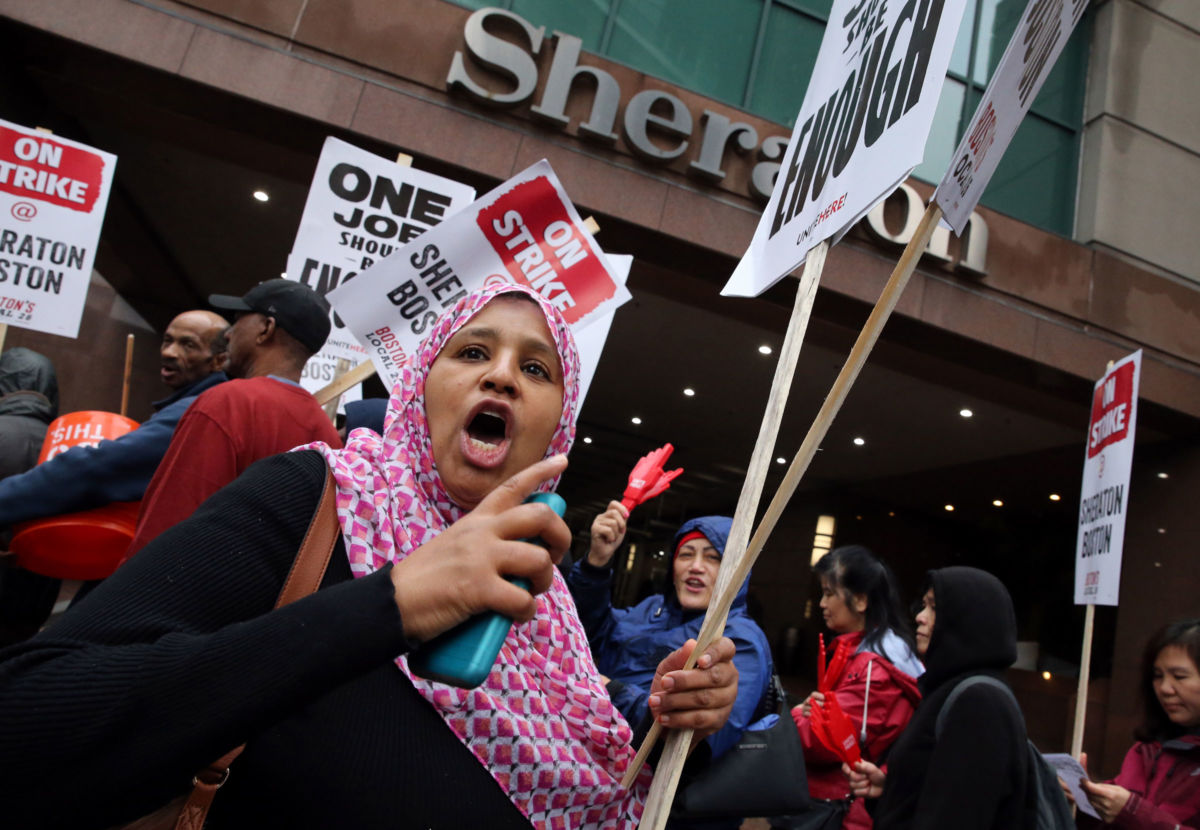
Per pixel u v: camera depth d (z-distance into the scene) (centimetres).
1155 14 938
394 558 86
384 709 81
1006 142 85
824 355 880
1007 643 190
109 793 57
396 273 239
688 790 166
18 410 280
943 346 795
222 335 282
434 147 649
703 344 933
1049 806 177
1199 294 865
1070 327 803
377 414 259
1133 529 930
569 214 242
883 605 300
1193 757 234
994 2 881
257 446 165
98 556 199
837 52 125
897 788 189
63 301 309
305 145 671
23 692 59
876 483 1464
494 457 96
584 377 239
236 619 73
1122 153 882
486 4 723
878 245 748
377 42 656
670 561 238
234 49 622
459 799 82
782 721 184
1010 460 1147
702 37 794
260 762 74
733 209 709
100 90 645
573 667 107
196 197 833
